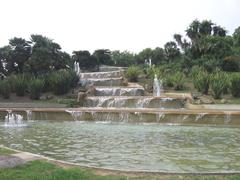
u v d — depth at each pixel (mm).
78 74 42812
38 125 23609
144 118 25016
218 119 23562
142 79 43219
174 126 22547
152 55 68812
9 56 45062
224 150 13578
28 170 8766
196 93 35312
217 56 48344
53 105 32438
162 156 12398
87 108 29703
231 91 34062
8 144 15320
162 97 30609
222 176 8391
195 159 11875
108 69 60906
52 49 45594
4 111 28547
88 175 8367
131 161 11602
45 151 13555
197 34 55500
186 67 48688
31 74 41031
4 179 7934
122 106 31219
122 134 18547
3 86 36406
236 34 66375
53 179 7906
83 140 16422
